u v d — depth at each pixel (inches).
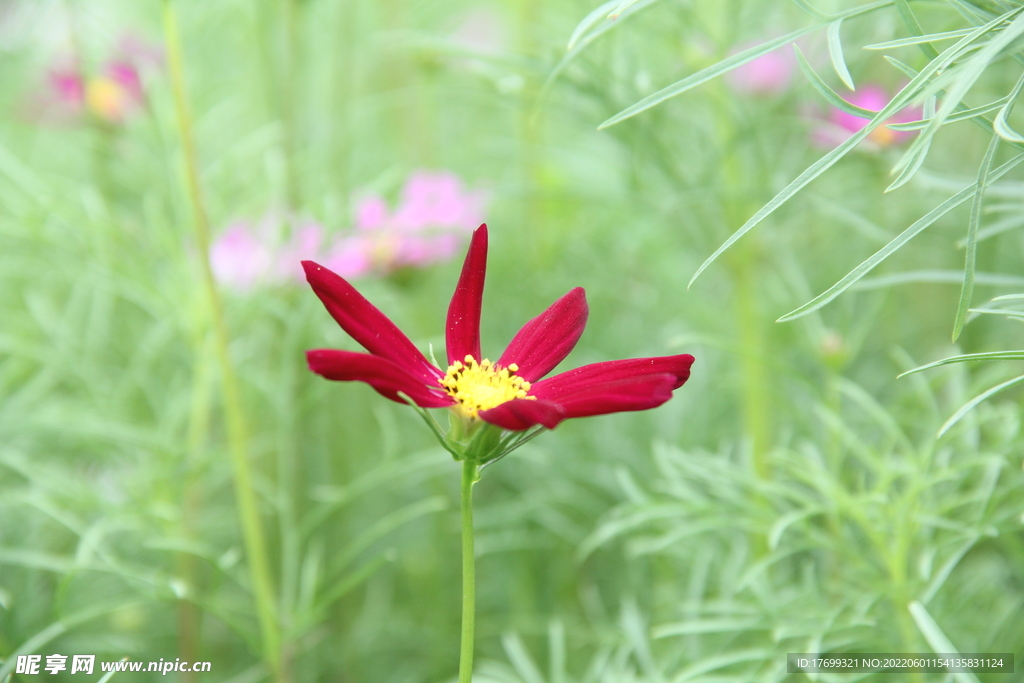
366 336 25.0
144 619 32.5
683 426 38.9
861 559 28.0
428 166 42.7
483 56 29.8
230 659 34.9
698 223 32.9
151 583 27.9
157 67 35.7
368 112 42.2
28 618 30.0
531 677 28.9
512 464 38.9
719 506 29.0
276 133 34.0
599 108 30.9
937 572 28.2
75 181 42.0
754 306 34.0
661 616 30.9
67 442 33.8
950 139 37.6
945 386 33.9
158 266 31.1
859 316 40.3
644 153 31.4
